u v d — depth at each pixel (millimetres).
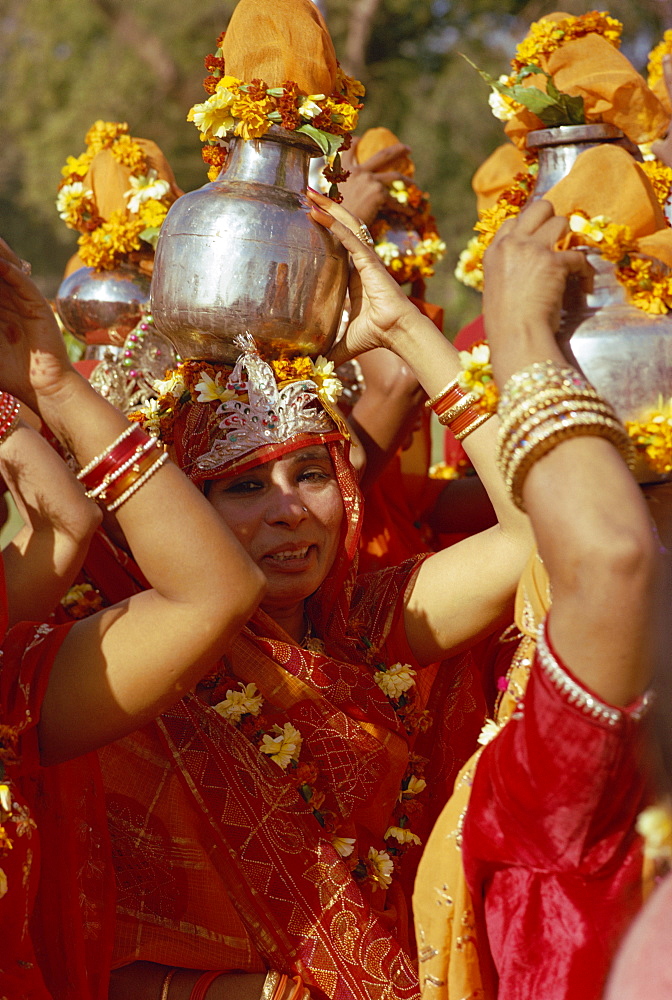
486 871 2020
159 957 2408
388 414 3383
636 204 2158
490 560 2617
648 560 1709
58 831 2262
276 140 2514
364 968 2408
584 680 1765
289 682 2561
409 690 2684
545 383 1810
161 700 2133
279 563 2615
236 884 2445
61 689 2127
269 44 2496
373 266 2547
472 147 17469
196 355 2590
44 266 22078
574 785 1805
